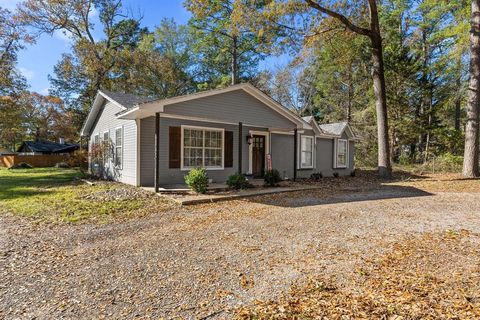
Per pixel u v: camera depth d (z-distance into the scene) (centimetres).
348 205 708
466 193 885
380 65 1335
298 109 2927
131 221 566
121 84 2373
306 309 249
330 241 432
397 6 1978
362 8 1372
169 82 2667
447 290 277
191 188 870
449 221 545
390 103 1931
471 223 528
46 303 268
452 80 1844
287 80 2873
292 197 839
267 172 1069
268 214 618
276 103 1127
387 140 1352
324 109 2770
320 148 1565
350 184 1163
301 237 454
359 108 2386
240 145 1033
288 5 1195
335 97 2581
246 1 1286
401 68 1847
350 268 333
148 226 529
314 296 271
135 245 425
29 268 347
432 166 1680
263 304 259
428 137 2033
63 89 2289
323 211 640
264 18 1268
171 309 254
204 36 2441
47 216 604
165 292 285
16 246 427
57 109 3325
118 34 2516
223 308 254
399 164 1984
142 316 244
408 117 2017
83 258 377
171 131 1026
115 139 1209
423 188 1009
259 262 357
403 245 409
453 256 365
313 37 1348
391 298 263
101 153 1323
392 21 2061
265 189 962
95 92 2255
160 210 661
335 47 1619
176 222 557
